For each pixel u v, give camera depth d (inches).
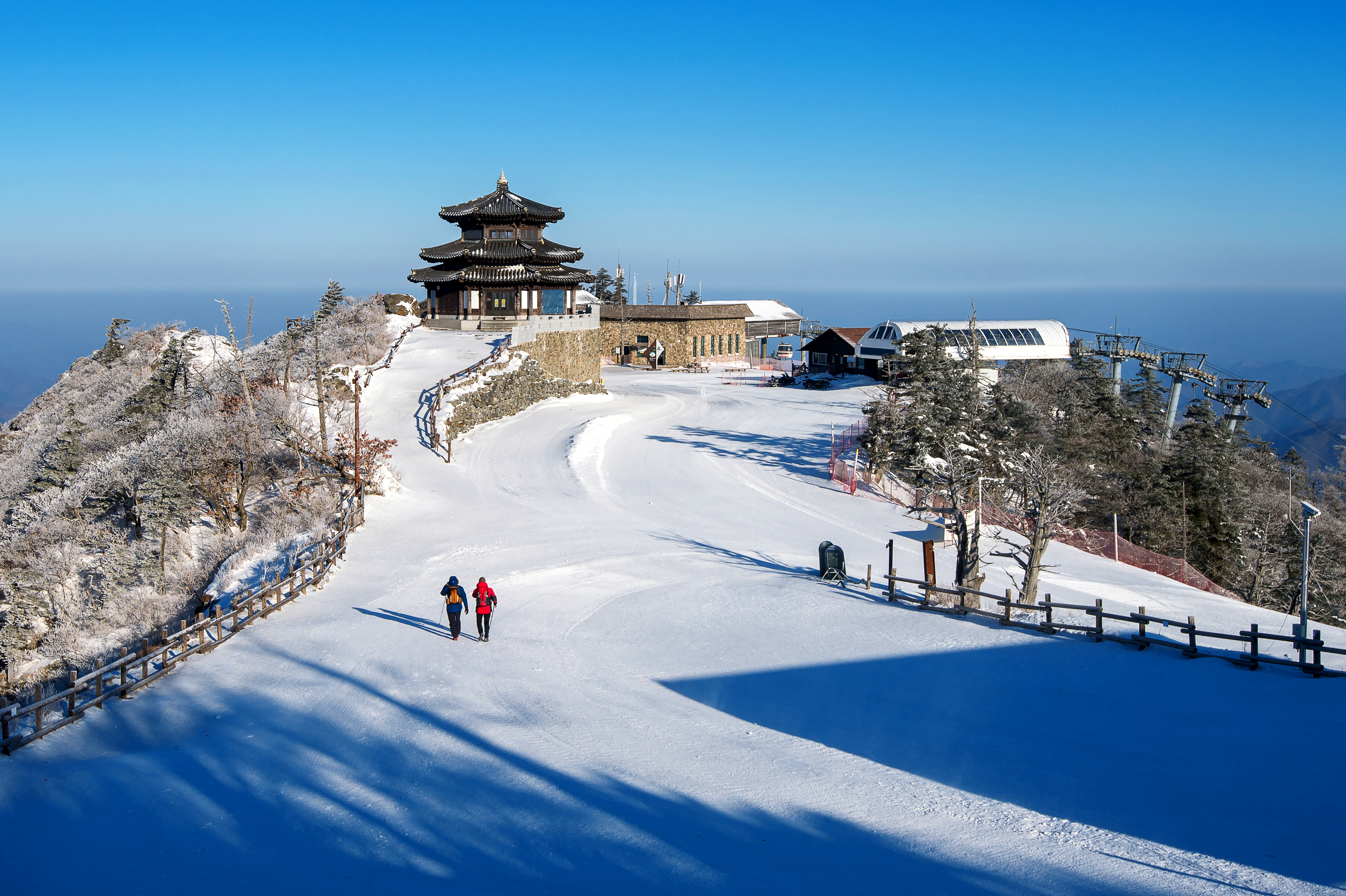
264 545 1302.9
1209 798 507.2
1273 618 1182.3
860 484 1898.4
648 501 1652.3
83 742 638.5
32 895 407.5
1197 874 410.9
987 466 1685.5
